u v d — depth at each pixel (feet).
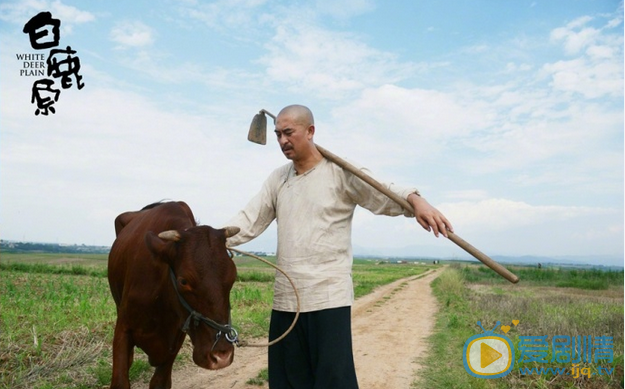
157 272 11.29
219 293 9.39
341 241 10.62
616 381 18.71
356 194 10.59
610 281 85.71
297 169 11.00
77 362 18.31
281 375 10.82
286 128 10.45
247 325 29.99
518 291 66.33
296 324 10.61
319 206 10.48
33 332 21.09
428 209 9.55
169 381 13.15
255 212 11.57
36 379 16.31
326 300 10.23
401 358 23.66
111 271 13.84
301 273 10.41
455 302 47.06
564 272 99.19
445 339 28.04
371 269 186.60
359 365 22.24
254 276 79.71
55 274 76.64
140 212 15.70
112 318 26.73
